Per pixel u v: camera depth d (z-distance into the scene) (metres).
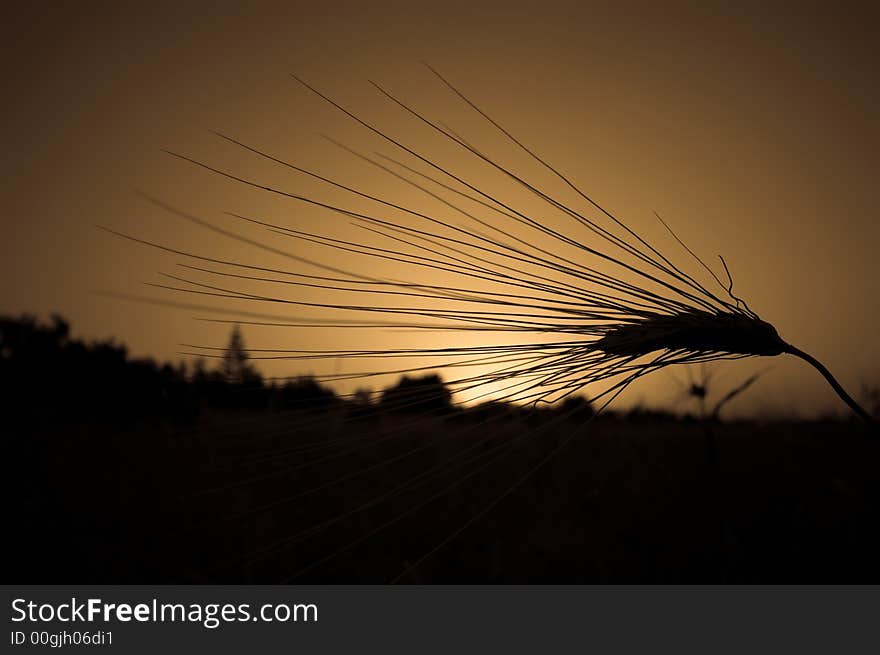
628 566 3.87
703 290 1.36
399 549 4.22
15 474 4.52
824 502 4.08
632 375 1.29
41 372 5.30
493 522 4.51
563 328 1.29
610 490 4.85
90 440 4.46
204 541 3.73
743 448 4.90
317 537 3.90
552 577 3.88
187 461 3.12
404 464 4.55
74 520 4.04
